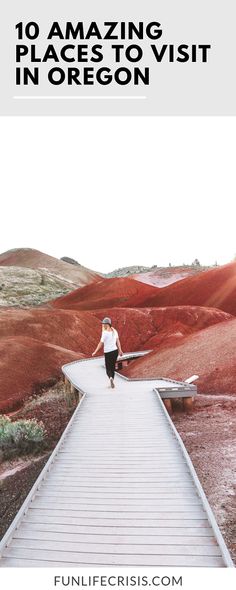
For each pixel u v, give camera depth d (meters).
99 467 7.24
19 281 107.44
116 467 7.22
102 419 10.18
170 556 4.77
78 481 6.71
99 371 20.27
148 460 7.49
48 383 26.62
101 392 13.47
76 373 19.45
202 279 74.31
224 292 68.69
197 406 13.86
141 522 5.47
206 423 11.88
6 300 81.25
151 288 95.50
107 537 5.17
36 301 85.38
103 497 6.16
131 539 5.11
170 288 76.50
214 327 22.75
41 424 14.07
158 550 4.88
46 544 5.05
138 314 52.81
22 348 31.06
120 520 5.53
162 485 6.49
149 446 8.19
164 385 14.55
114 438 8.73
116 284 93.31
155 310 53.94
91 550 4.91
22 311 48.06
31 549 4.97
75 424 9.83
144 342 48.66
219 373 16.75
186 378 17.75
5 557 4.83
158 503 5.94
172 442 8.38
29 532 5.32
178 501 5.99
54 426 15.04
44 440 12.91
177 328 48.31
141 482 6.61
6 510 8.58
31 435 12.41
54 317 46.97
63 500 6.10
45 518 5.64
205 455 9.30
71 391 18.08
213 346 19.61
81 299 90.00
